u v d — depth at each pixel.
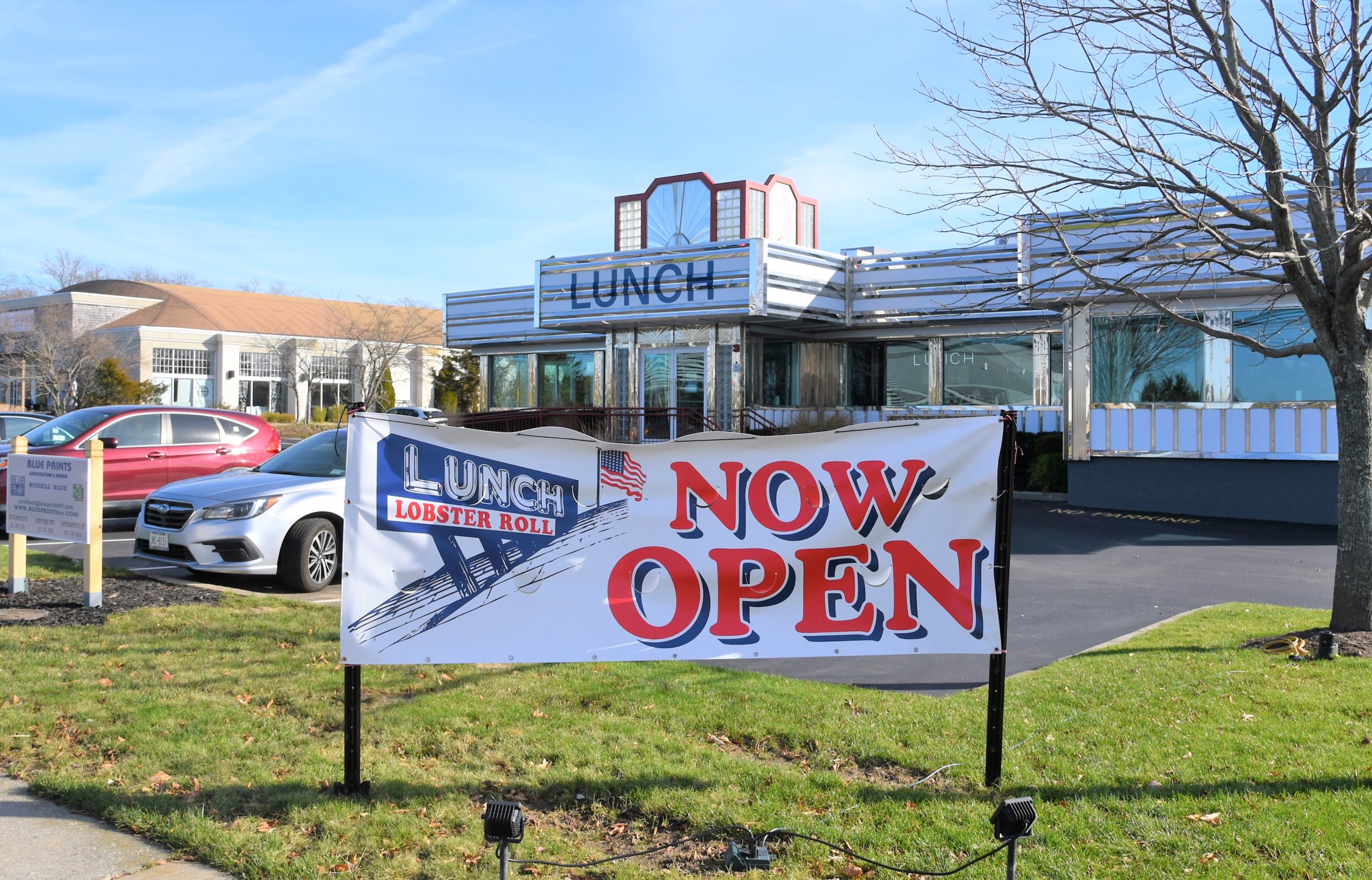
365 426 4.62
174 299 58.00
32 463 8.95
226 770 4.94
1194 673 6.58
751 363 22.48
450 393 50.81
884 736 5.41
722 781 4.80
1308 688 6.11
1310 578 11.14
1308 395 15.73
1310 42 7.71
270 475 10.58
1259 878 3.76
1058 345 21.28
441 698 6.07
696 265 20.58
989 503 4.82
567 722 5.66
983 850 4.05
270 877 3.92
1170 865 3.88
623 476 4.85
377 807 4.50
